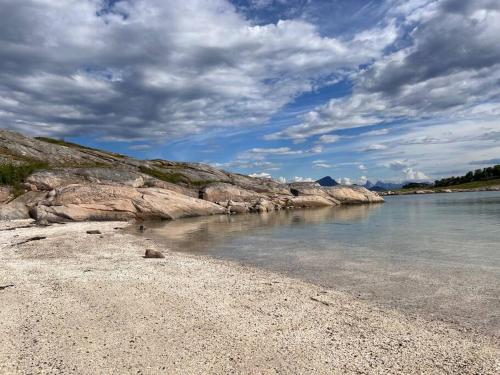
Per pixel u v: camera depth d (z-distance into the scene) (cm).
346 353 1020
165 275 1873
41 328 1182
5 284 1678
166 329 1180
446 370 923
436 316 1299
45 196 5306
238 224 4791
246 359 988
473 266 2023
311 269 2064
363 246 2812
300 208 8281
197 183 8144
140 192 5703
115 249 2731
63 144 9569
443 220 4738
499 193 15062
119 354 1012
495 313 1314
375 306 1412
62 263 2178
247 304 1427
